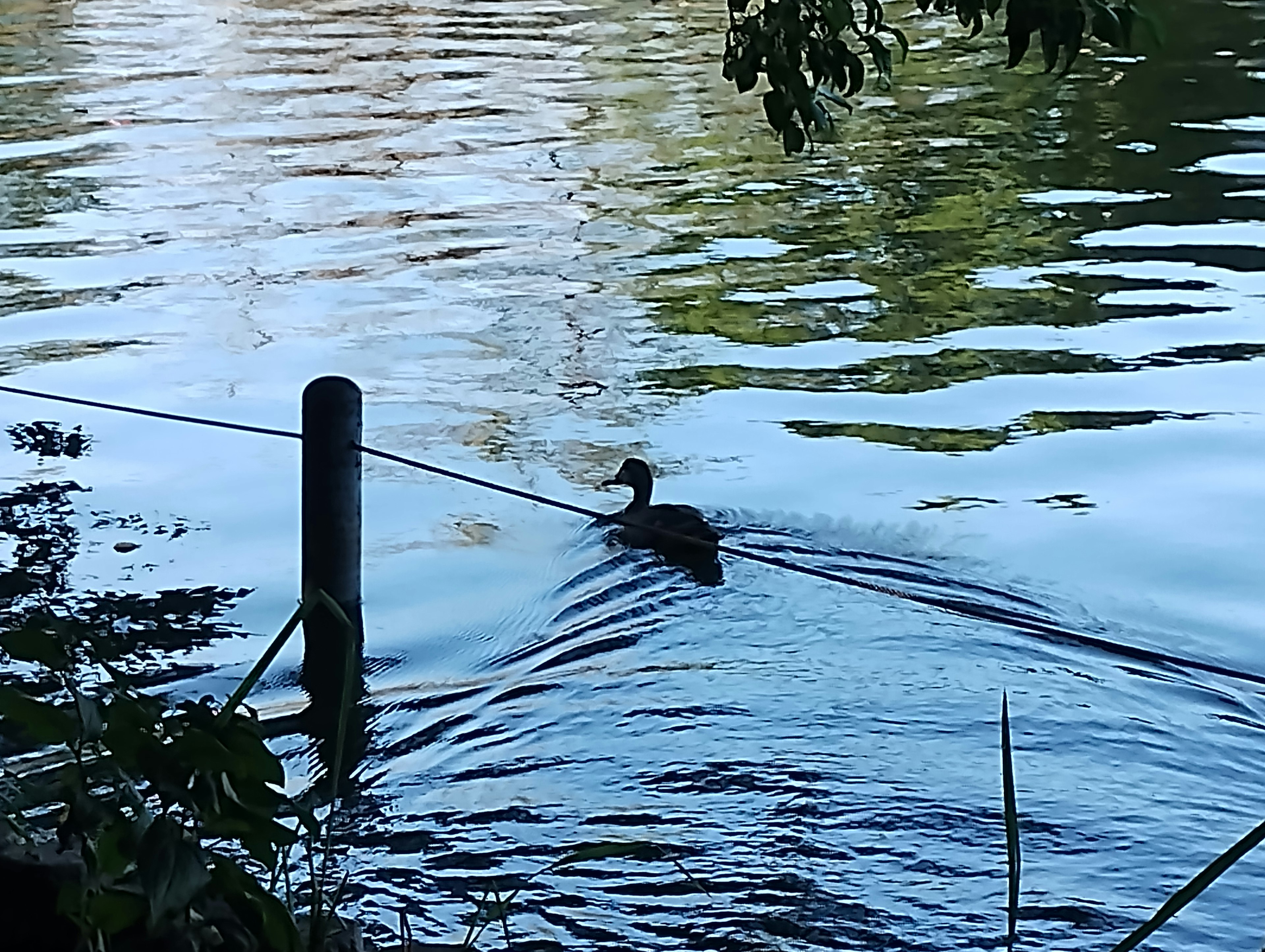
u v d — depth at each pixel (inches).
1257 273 565.9
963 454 411.2
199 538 361.7
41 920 148.4
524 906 228.5
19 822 156.9
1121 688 293.4
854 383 467.2
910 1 1330.0
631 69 1029.8
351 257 603.2
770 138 818.8
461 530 368.5
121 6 1362.0
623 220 662.5
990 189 705.6
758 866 239.1
